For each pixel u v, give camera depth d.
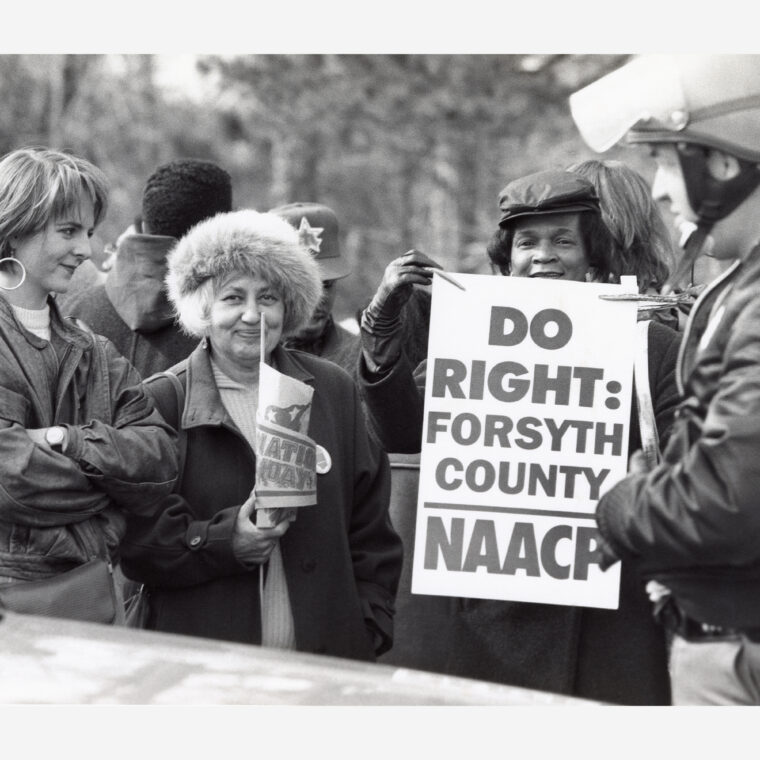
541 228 5.64
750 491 4.02
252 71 25.58
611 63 24.53
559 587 5.34
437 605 5.89
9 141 23.72
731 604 4.16
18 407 5.03
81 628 3.89
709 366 4.25
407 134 25.34
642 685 5.39
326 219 7.20
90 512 5.06
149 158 24.77
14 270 5.18
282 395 5.11
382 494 5.63
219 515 5.25
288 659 3.86
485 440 5.37
